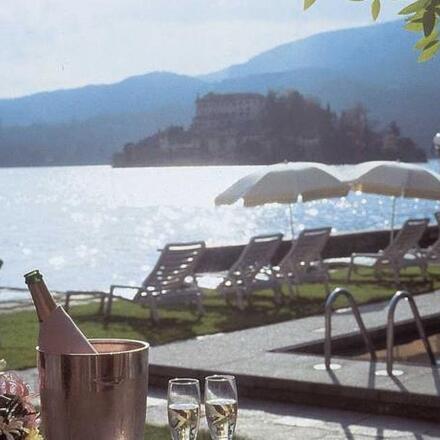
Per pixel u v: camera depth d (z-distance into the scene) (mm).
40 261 38000
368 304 18672
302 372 11414
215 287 19188
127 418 3670
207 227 58656
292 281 20422
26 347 14758
